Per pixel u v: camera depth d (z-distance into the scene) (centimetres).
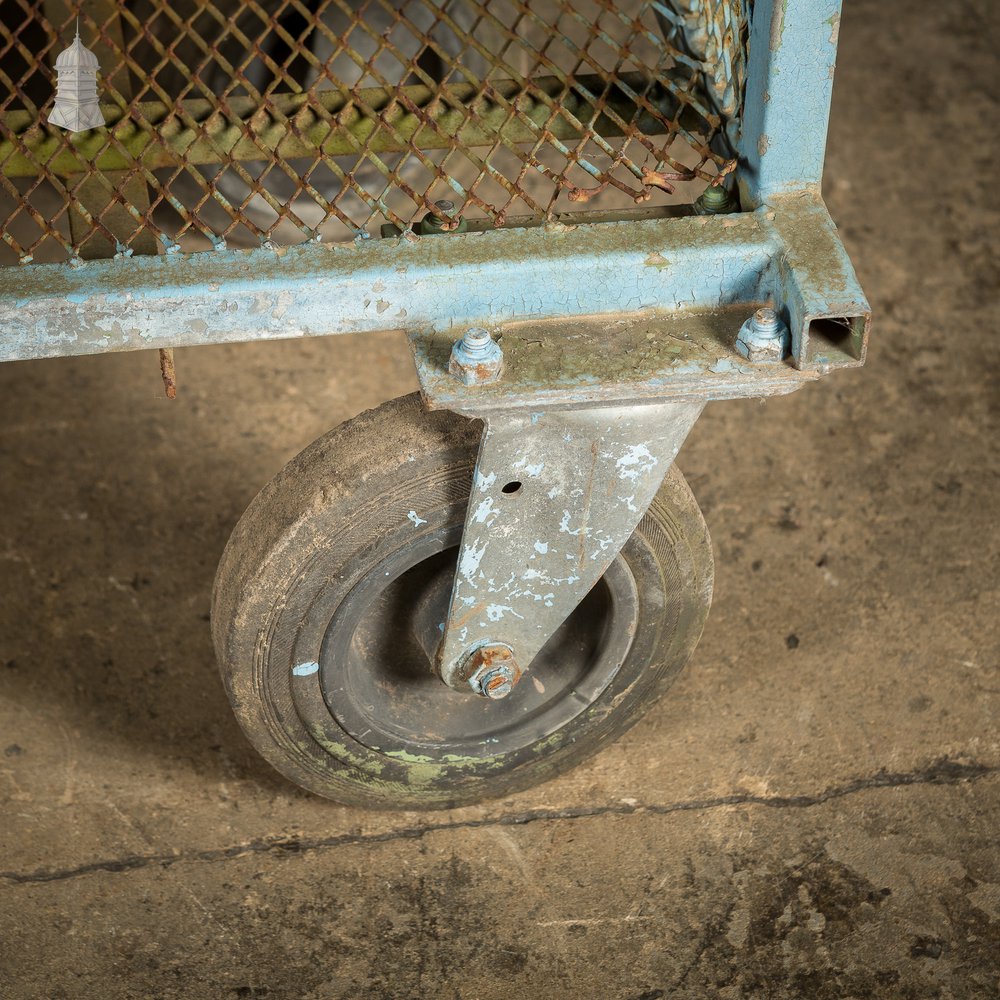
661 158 112
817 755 126
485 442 106
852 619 132
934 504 137
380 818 124
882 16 183
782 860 122
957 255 152
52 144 116
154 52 136
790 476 139
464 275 106
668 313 108
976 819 123
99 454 139
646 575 115
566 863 122
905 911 120
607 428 107
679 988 117
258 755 126
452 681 115
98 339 106
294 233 141
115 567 134
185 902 120
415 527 111
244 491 138
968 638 131
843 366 105
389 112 116
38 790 124
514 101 116
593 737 122
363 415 111
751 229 107
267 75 137
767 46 105
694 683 129
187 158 117
